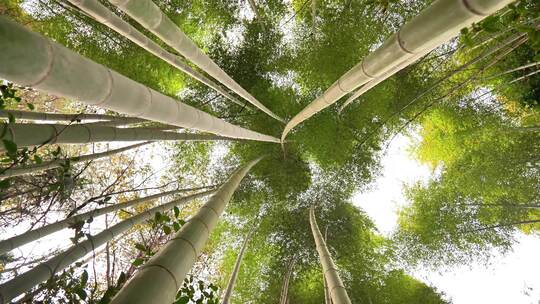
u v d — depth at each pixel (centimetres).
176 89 997
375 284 1035
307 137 1038
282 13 991
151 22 354
